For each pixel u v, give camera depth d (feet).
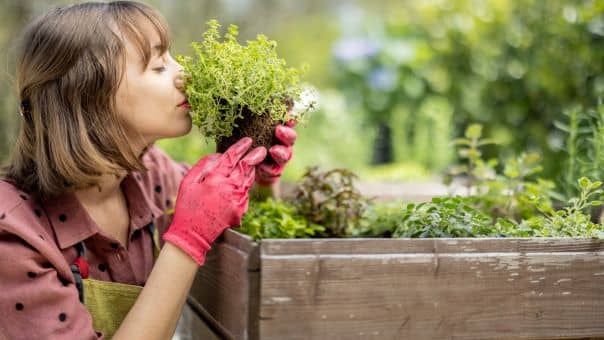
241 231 4.60
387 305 3.39
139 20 4.38
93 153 4.24
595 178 5.01
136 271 4.75
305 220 5.23
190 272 3.91
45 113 4.32
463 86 10.89
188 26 12.91
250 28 16.10
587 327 3.74
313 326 3.29
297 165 10.64
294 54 20.59
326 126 13.35
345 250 3.35
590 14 7.73
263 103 4.18
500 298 3.58
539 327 3.65
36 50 4.38
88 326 3.92
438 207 4.17
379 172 10.87
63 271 4.06
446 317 3.49
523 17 9.37
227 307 3.71
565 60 8.16
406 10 16.72
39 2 8.70
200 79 4.25
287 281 3.27
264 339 3.23
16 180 4.47
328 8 21.63
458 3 11.14
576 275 3.73
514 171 5.45
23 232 3.93
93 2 4.53
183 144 9.06
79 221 4.40
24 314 3.84
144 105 4.34
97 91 4.25
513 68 9.47
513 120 9.35
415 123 13.25
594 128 5.28
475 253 3.55
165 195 5.59
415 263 3.44
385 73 14.92
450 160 11.27
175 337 6.43
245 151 4.15
